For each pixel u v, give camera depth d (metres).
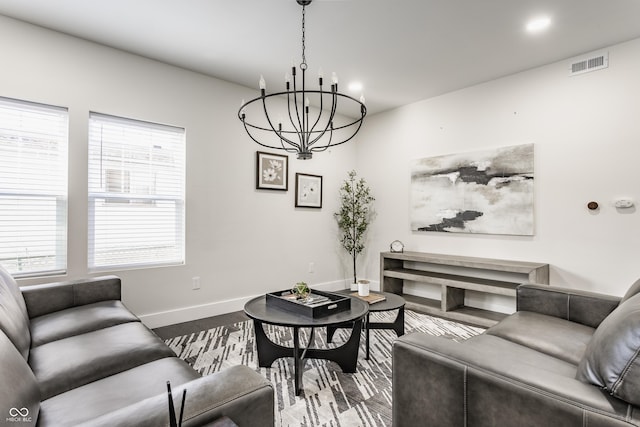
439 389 1.22
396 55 3.11
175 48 2.99
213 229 3.61
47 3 2.35
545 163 3.29
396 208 4.56
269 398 0.98
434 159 4.14
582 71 3.07
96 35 2.78
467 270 3.83
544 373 1.09
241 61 3.24
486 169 3.68
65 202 2.76
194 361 2.49
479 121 3.76
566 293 2.06
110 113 2.96
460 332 3.15
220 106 3.66
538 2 2.32
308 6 2.38
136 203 3.16
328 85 3.77
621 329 1.01
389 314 3.76
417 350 1.29
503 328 1.91
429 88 3.89
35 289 2.15
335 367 2.42
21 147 2.60
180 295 3.38
